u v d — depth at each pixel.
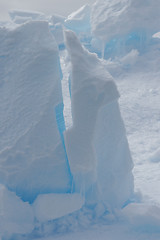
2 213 6.29
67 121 17.67
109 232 6.61
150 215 6.52
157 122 18.17
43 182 7.06
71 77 7.00
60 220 6.89
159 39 33.00
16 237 6.47
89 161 6.78
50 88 7.04
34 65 7.23
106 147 7.27
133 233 6.56
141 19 28.98
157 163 12.65
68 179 7.18
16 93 7.32
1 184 7.17
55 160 6.98
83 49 7.29
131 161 7.91
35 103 7.06
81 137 6.80
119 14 29.69
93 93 6.75
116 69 28.39
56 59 7.29
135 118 18.83
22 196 7.15
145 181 10.41
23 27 7.62
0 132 7.27
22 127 7.07
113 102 7.29
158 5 28.84
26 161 6.98
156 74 26.36
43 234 6.61
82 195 7.14
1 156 7.10
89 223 6.99
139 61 29.00
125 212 6.89
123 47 31.14
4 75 7.58
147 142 15.51
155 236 6.42
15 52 7.54
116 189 7.57
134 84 25.33
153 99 21.84
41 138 6.94
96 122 6.74
